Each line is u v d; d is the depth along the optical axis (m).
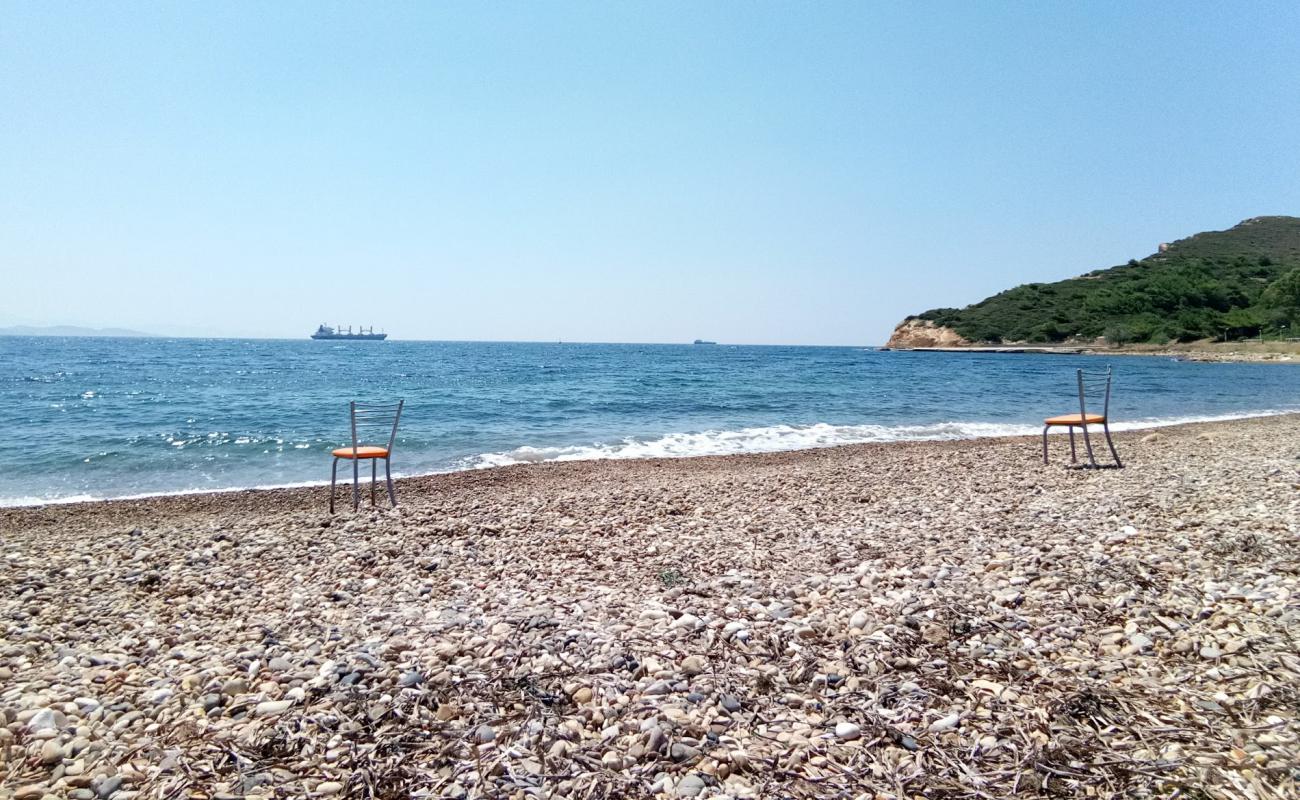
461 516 9.80
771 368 68.19
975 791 3.32
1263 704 3.87
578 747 3.71
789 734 3.84
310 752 3.69
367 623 5.56
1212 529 7.41
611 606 5.83
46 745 3.72
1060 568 6.39
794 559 7.23
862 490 11.39
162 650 5.17
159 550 8.27
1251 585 5.64
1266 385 45.09
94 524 10.86
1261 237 167.62
